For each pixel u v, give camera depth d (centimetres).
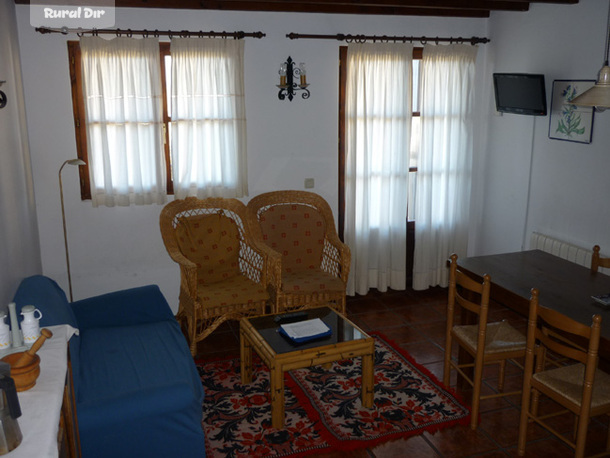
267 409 360
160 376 318
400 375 399
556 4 463
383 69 505
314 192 529
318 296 456
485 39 533
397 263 552
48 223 466
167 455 280
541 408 362
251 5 467
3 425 166
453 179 552
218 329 488
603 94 316
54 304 301
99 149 458
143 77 451
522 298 329
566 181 469
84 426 260
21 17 430
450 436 333
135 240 488
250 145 501
